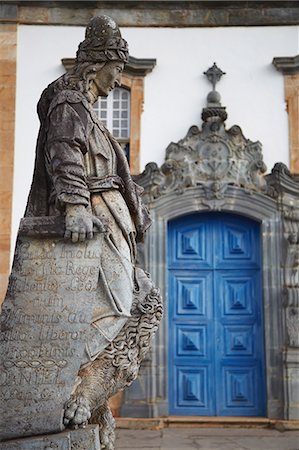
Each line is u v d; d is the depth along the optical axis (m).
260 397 15.88
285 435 13.90
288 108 16.78
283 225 16.02
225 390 15.93
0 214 16.52
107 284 5.46
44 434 5.10
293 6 17.16
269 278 15.95
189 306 16.22
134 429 14.61
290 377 15.46
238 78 17.00
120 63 5.98
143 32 17.27
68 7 17.31
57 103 5.63
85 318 5.31
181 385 15.98
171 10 17.27
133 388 15.32
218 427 15.02
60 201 5.33
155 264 15.99
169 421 15.09
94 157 5.77
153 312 5.82
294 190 16.05
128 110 17.14
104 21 5.92
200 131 16.38
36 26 17.28
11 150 16.80
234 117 16.86
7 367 5.24
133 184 6.04
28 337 5.29
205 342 16.11
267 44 17.11
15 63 17.12
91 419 5.87
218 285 16.31
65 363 5.24
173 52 17.16
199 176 16.25
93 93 5.98
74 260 5.38
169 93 16.98
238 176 16.20
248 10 17.20
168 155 16.31
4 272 16.28
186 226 16.50
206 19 17.22
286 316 15.73
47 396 5.19
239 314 16.19
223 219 16.50
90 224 5.34
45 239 5.41
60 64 17.17
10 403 5.19
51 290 5.36
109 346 5.55
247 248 16.38
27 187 16.70
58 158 5.40
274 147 16.70
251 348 16.06
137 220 5.99
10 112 16.94
